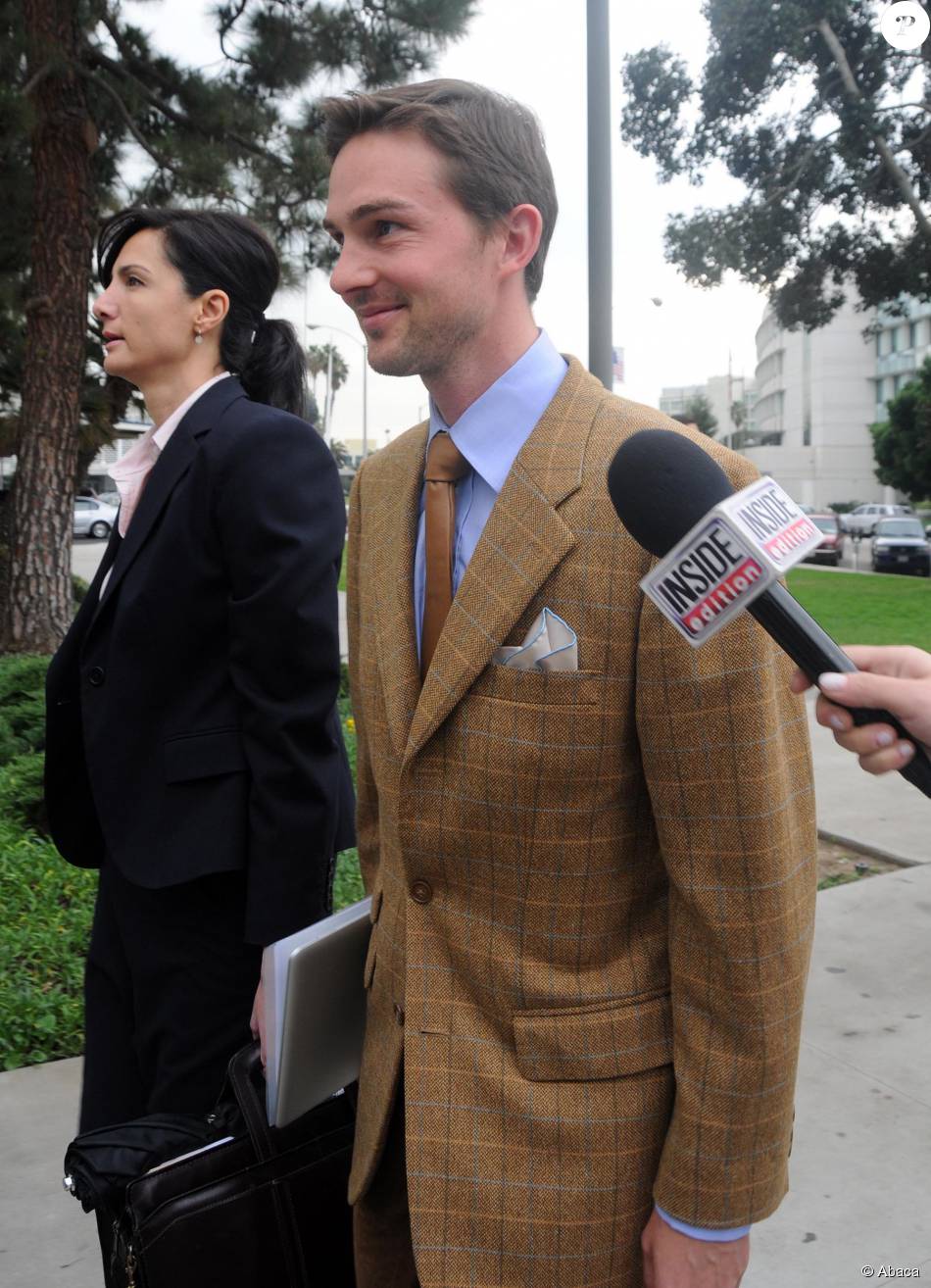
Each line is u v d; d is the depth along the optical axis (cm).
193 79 855
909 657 81
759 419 9700
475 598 118
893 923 394
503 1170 117
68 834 212
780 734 112
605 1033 117
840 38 1838
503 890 120
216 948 186
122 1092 200
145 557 186
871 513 4356
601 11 518
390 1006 136
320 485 187
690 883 111
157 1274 143
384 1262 143
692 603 84
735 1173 112
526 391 126
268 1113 150
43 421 756
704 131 1959
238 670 179
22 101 727
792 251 2064
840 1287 220
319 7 829
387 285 122
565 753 114
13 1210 241
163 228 201
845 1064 302
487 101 123
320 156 827
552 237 130
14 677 586
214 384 197
